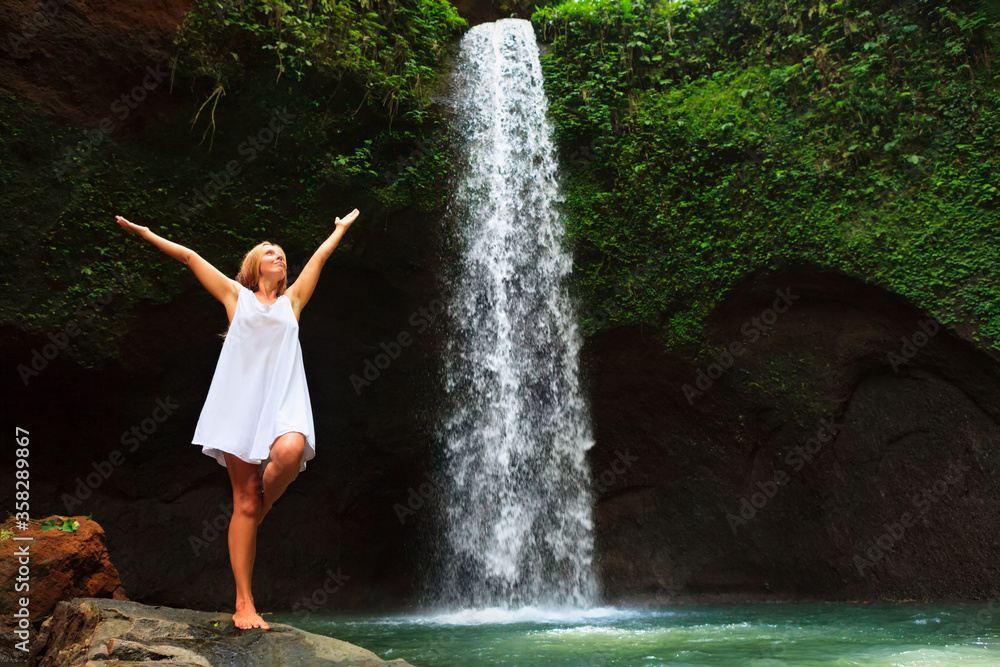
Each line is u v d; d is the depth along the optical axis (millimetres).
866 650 5148
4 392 8414
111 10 8836
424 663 4848
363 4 10844
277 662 3271
